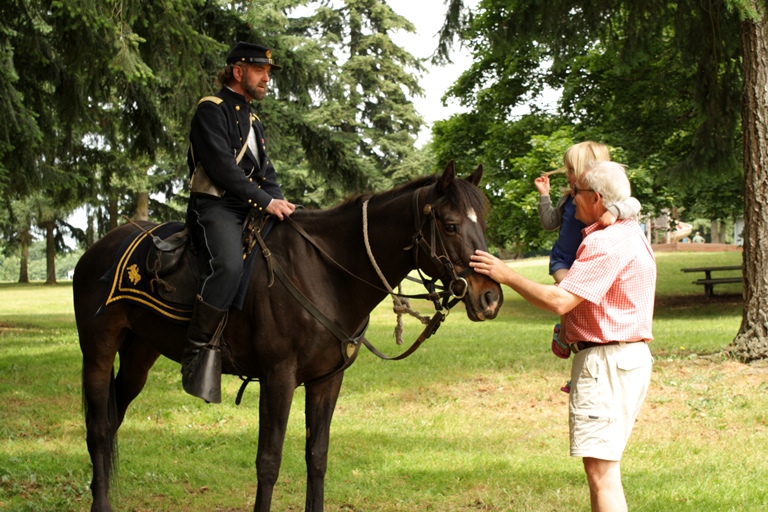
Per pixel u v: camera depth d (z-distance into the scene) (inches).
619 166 148.3
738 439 256.7
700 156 501.0
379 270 164.9
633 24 429.4
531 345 493.4
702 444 253.0
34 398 341.4
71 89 484.4
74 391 358.3
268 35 559.8
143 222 201.9
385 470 227.5
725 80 437.1
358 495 206.8
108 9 334.6
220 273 163.0
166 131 546.6
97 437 188.4
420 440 264.4
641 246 144.7
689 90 692.7
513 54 797.9
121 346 198.8
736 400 306.3
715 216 798.5
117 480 195.3
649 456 240.4
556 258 166.1
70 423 295.6
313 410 169.2
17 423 291.9
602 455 140.1
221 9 515.5
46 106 512.7
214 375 164.6
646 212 700.7
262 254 168.1
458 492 208.7
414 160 1405.0
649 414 295.0
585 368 143.6
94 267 191.9
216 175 169.0
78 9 325.4
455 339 542.6
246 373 173.0
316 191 1289.4
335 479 221.8
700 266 1069.8
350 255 167.8
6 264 3230.8
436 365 413.4
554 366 397.7
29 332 629.9
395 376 382.3
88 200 721.6
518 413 305.3
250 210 172.9
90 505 200.8
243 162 175.6
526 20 436.5
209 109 172.4
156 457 245.0
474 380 369.4
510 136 815.7
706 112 448.1
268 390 163.0
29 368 420.2
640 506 193.0
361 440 263.7
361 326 171.5
